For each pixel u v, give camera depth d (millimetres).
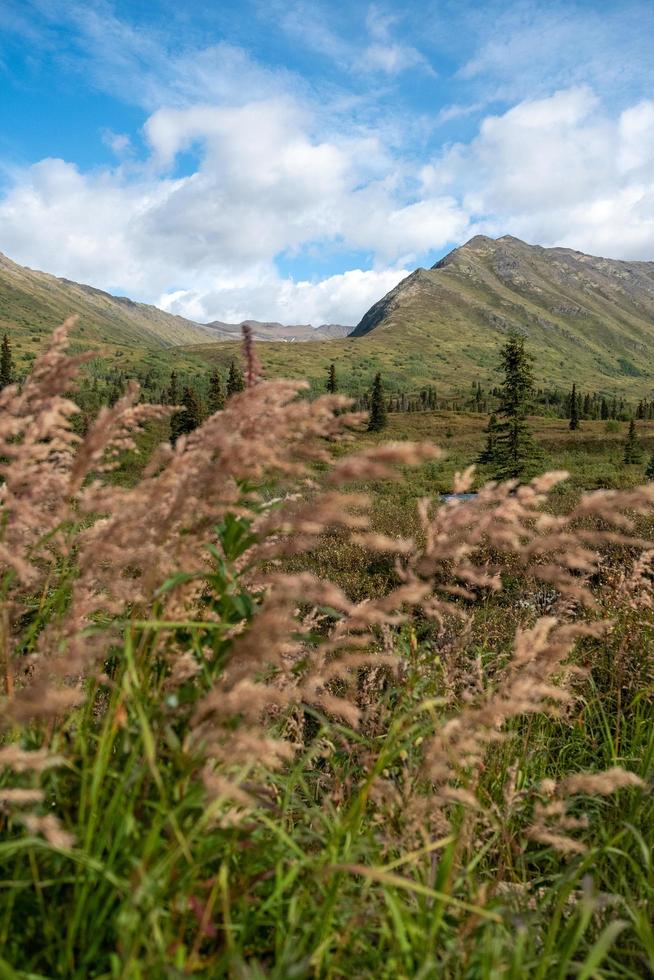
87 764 1565
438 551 1590
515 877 2100
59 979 1340
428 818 1869
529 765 2711
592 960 1251
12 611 1831
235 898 1563
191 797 1416
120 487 1605
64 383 1538
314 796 2508
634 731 3170
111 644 1715
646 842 2326
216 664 1768
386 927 1565
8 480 1482
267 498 1894
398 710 2402
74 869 1545
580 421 115250
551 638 2189
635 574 3779
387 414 131000
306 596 1483
